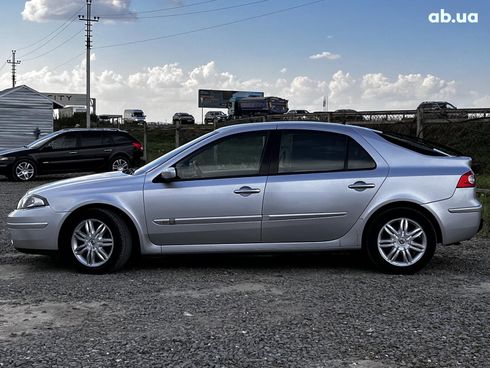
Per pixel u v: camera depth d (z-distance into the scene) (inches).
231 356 147.0
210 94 3115.2
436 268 249.1
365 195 236.2
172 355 147.8
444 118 530.9
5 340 159.8
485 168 565.0
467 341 157.4
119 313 184.5
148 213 237.3
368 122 562.6
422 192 235.8
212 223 236.8
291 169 240.4
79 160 722.2
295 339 159.3
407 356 146.9
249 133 244.8
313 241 239.3
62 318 179.6
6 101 1182.9
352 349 151.7
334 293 207.8
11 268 252.4
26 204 243.3
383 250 237.6
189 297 203.3
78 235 239.8
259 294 207.0
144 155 954.1
